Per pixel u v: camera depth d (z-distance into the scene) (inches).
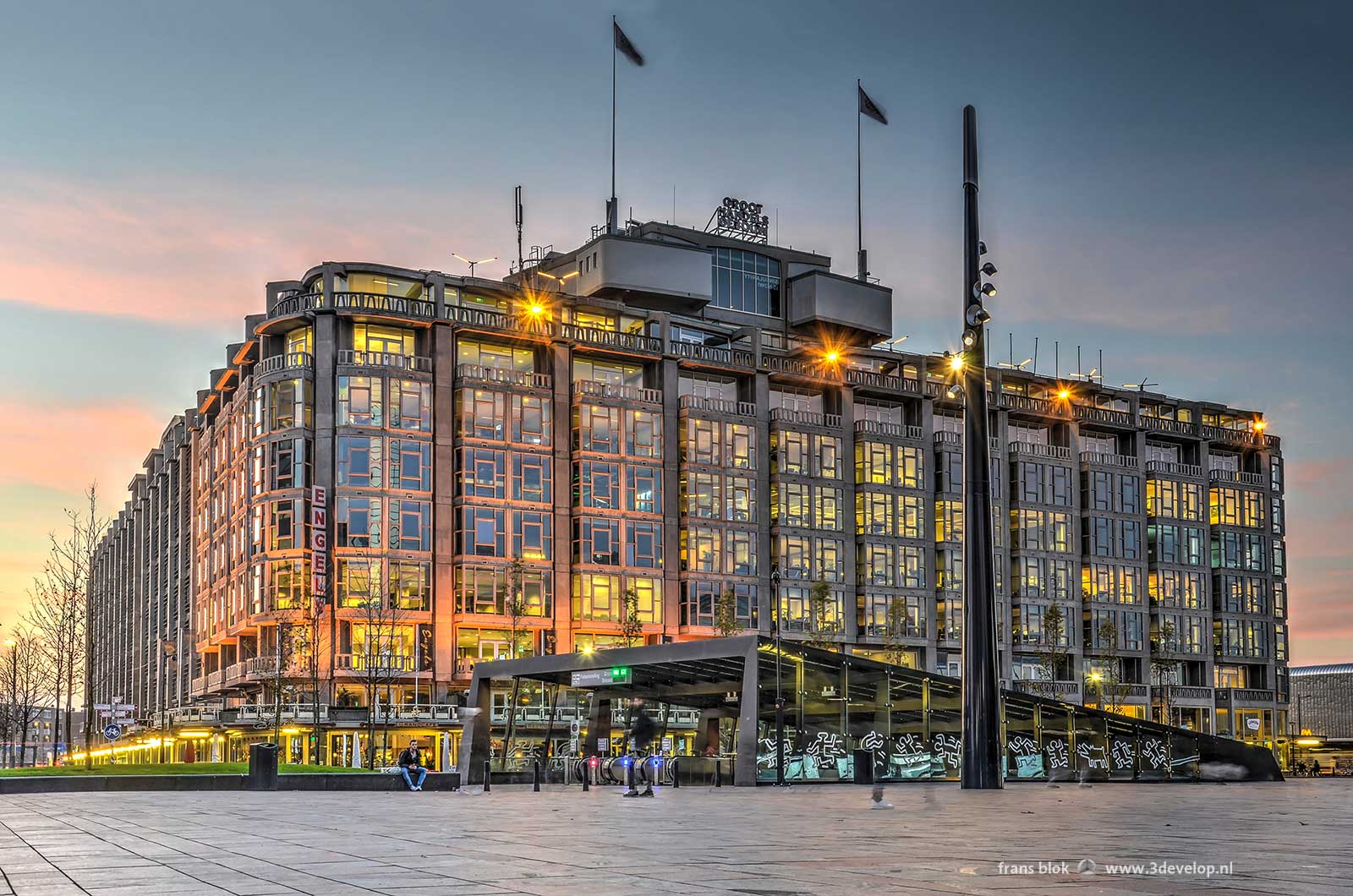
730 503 4419.3
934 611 4707.2
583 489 4178.2
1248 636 5398.6
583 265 4660.4
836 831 961.5
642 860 724.0
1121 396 5319.9
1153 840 848.3
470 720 2532.0
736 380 4601.4
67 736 3321.9
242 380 4352.9
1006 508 4911.4
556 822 1111.6
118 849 812.6
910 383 4803.2
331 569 3841.0
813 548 4525.1
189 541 5280.5
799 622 4456.2
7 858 748.6
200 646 4598.9
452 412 4055.1
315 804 1477.6
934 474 4813.0
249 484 4018.2
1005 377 5059.1
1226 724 5241.1
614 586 4180.6
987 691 1631.4
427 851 787.4
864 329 4960.6
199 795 1750.7
